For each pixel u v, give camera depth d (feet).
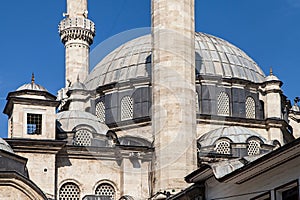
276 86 252.42
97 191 207.51
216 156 214.07
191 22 186.09
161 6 185.78
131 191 202.18
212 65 252.21
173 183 172.45
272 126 245.45
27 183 178.60
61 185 205.87
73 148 206.80
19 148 200.13
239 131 228.02
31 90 208.95
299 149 102.83
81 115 221.87
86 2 296.92
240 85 248.32
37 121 206.69
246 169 112.88
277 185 110.22
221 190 127.95
